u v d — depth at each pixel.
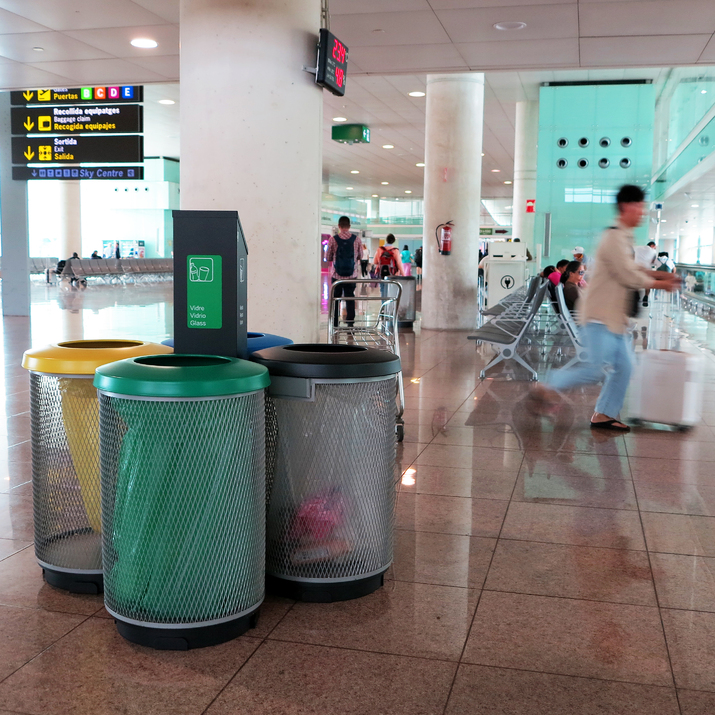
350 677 2.25
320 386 2.70
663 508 3.81
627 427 5.58
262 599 2.60
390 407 2.86
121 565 2.42
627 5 6.74
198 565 2.38
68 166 10.72
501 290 13.38
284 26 4.70
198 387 2.30
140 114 10.45
